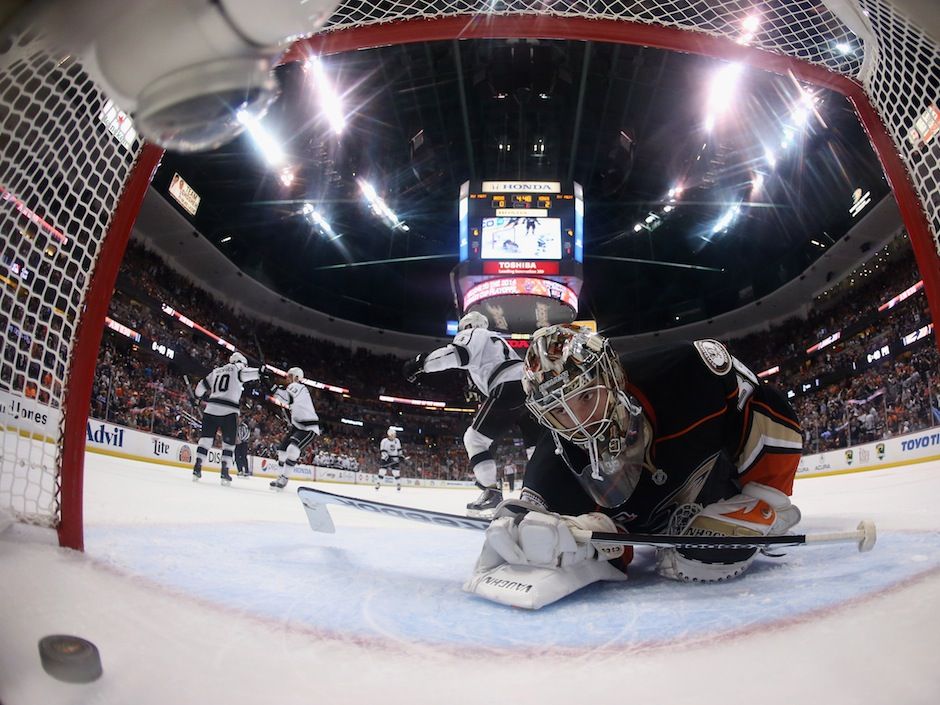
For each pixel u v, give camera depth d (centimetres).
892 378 1855
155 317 2288
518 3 246
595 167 3122
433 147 2973
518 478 2661
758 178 2712
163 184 2222
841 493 810
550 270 2053
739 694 99
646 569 232
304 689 105
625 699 100
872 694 94
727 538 189
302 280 3256
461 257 2095
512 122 2827
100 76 74
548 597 169
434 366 502
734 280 3306
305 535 338
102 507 396
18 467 175
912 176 217
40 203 161
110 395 1470
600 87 2619
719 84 2311
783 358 2970
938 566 185
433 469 3155
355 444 3092
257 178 2541
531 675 114
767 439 216
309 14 71
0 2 70
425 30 250
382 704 99
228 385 983
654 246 3462
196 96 70
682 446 205
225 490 802
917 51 186
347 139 2789
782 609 152
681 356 210
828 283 2722
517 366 525
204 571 201
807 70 239
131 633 121
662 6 238
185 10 66
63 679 94
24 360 170
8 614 112
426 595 188
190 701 96
